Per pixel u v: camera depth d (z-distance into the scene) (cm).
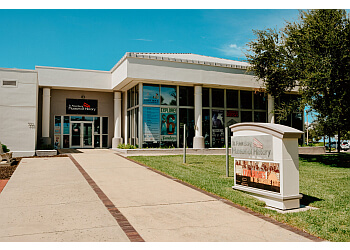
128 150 1789
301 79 1619
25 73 1670
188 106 2092
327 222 580
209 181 930
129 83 2012
